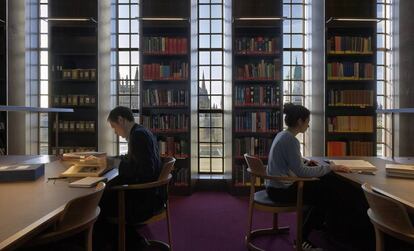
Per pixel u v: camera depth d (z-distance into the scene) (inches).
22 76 179.5
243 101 171.0
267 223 127.8
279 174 93.2
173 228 122.6
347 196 102.9
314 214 97.3
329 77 169.6
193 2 176.7
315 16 180.9
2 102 179.8
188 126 171.9
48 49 175.5
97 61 173.3
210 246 106.2
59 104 176.4
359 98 170.2
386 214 49.8
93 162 80.8
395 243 58.1
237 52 169.8
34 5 189.6
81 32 181.5
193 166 177.6
